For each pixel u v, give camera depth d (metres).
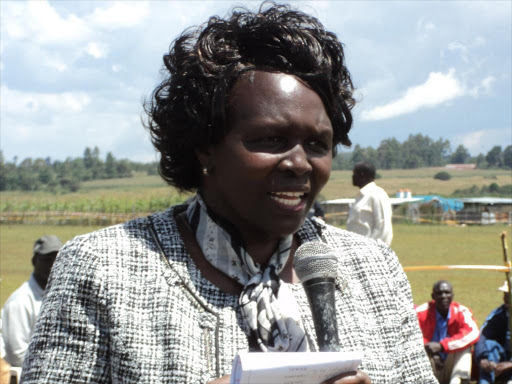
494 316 6.50
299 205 1.45
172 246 1.51
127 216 43.16
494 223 50.12
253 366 1.18
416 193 135.75
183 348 1.37
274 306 1.44
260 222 1.46
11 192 145.00
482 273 15.37
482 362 6.33
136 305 1.41
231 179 1.45
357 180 7.14
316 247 1.44
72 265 1.43
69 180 155.12
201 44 1.49
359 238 1.74
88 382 1.37
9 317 4.83
